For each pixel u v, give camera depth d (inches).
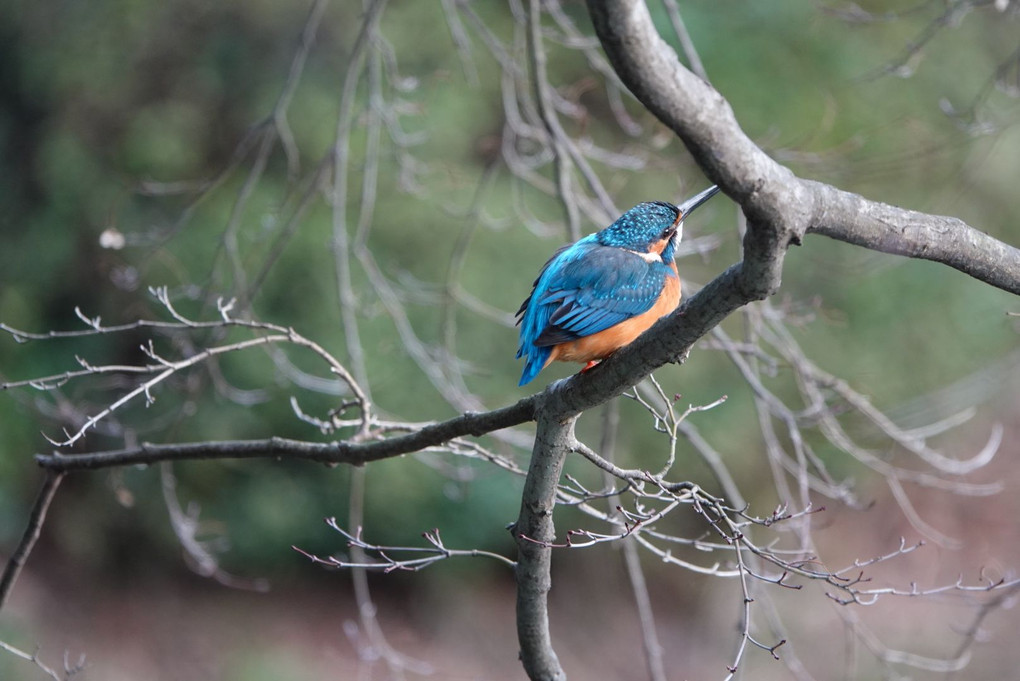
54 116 633.6
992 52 613.3
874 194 556.1
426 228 560.7
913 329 625.0
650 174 555.2
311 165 584.4
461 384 362.3
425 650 658.2
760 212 129.1
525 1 370.6
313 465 625.0
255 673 620.7
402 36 572.1
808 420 323.6
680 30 299.1
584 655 653.3
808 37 596.1
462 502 616.1
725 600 655.8
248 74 621.0
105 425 347.9
